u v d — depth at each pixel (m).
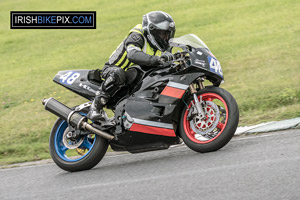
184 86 17.73
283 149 16.41
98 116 18.70
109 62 19.59
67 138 19.50
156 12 18.69
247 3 65.81
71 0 92.62
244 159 15.75
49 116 31.89
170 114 17.91
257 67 35.62
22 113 33.62
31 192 15.79
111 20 72.38
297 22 49.72
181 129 18.25
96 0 89.19
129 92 19.06
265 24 52.06
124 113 18.69
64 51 58.31
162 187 13.91
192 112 17.72
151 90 18.38
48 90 39.34
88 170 18.95
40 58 56.59
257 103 27.31
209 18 60.97
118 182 15.45
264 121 23.91
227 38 48.84
